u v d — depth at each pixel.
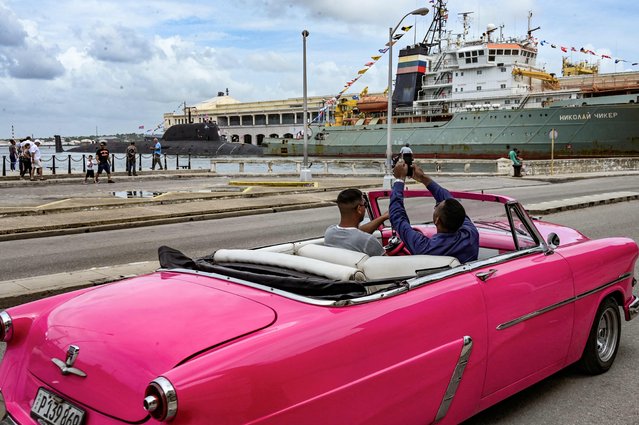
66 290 6.77
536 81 53.28
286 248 3.96
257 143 151.25
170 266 3.44
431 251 3.68
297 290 2.78
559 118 45.38
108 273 7.55
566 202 15.73
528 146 47.09
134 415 2.11
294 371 2.24
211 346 2.24
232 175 34.56
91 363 2.31
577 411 3.82
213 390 2.02
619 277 4.35
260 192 20.86
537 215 13.82
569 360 4.01
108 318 2.53
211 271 3.20
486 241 4.31
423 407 2.79
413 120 57.06
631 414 3.77
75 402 2.33
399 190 4.03
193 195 19.23
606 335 4.48
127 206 16.34
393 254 4.51
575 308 3.90
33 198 19.34
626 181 28.19
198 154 93.06
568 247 4.13
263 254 3.36
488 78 52.09
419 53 57.59
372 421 2.54
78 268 8.70
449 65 54.28
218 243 10.83
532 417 3.73
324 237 4.11
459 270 3.18
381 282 2.95
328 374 2.36
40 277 7.36
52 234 12.09
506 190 22.59
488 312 3.16
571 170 37.44
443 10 56.97
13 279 7.79
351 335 2.48
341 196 4.00
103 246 10.68
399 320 2.68
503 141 48.44
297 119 142.75
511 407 3.89
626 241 4.54
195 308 2.58
